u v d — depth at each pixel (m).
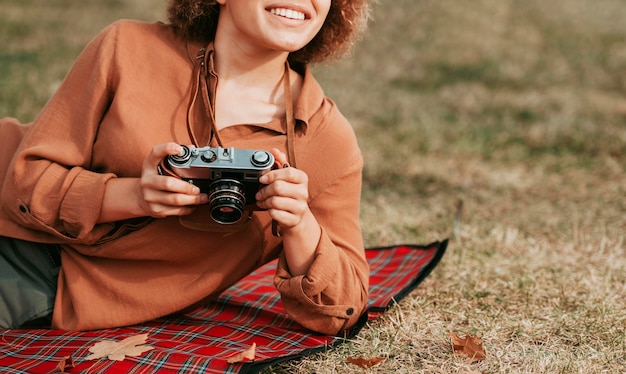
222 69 2.78
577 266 3.99
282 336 2.92
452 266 3.90
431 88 9.05
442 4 12.06
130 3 11.89
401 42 10.75
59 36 10.04
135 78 2.75
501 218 4.92
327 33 2.99
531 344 3.04
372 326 3.12
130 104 2.71
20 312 2.85
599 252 4.22
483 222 4.79
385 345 2.93
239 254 2.85
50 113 2.79
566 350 2.98
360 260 2.97
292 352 2.73
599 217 4.96
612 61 10.56
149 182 2.51
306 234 2.72
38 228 2.76
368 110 7.97
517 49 10.77
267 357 2.66
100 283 2.81
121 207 2.64
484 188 5.69
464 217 4.91
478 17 11.85
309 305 2.81
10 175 2.75
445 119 7.79
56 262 2.89
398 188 5.62
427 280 3.72
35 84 7.66
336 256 2.79
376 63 9.88
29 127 3.02
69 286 2.81
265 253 2.93
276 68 2.79
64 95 2.80
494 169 6.21
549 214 5.04
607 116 8.03
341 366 2.76
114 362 2.56
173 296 2.83
